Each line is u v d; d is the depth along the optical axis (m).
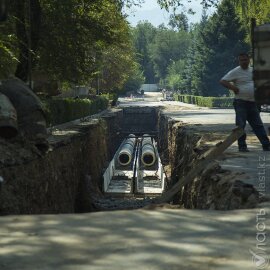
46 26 35.44
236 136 10.02
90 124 40.31
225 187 11.82
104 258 5.52
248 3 51.09
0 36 25.11
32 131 17.97
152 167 45.50
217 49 110.50
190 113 61.59
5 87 18.36
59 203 21.72
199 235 6.38
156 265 5.27
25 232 6.60
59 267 5.27
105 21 39.72
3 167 14.32
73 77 38.16
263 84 10.45
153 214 7.57
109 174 40.09
